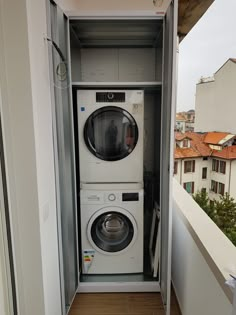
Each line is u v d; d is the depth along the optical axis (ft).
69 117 6.81
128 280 7.61
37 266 4.85
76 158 7.73
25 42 4.23
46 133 5.09
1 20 4.18
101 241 7.79
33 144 4.50
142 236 7.68
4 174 4.47
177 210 6.58
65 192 6.38
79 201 7.77
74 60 7.75
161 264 7.22
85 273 7.83
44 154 4.98
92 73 8.88
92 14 6.26
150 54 8.83
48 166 5.21
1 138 4.39
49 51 5.24
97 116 7.42
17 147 4.51
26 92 4.35
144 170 9.03
